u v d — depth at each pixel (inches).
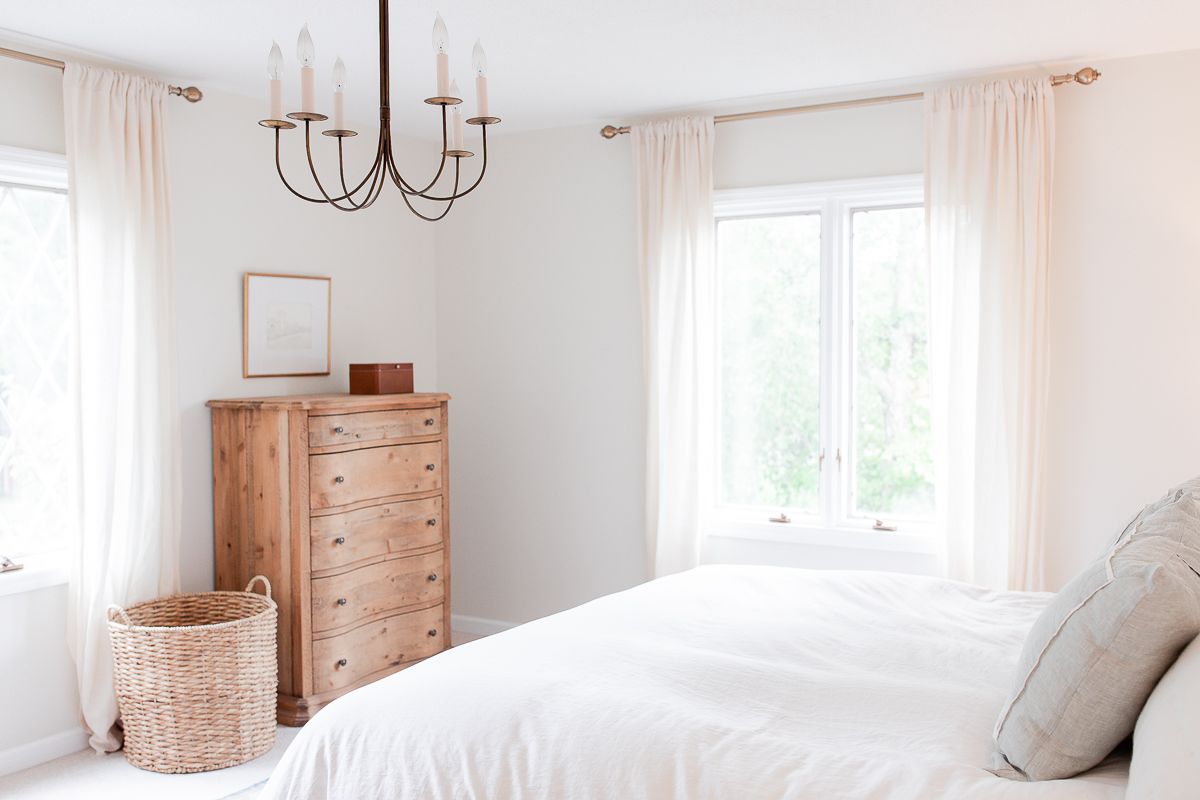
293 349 174.6
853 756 69.7
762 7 122.6
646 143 176.4
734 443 180.5
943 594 114.7
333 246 182.9
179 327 156.0
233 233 164.4
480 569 203.9
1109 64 145.6
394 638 166.7
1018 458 148.9
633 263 183.9
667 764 69.8
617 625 101.3
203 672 133.6
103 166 140.3
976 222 152.0
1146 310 144.7
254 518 154.2
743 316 178.4
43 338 145.8
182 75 151.9
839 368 169.2
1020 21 128.3
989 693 82.2
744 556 175.5
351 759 80.7
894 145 161.0
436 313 206.2
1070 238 148.8
